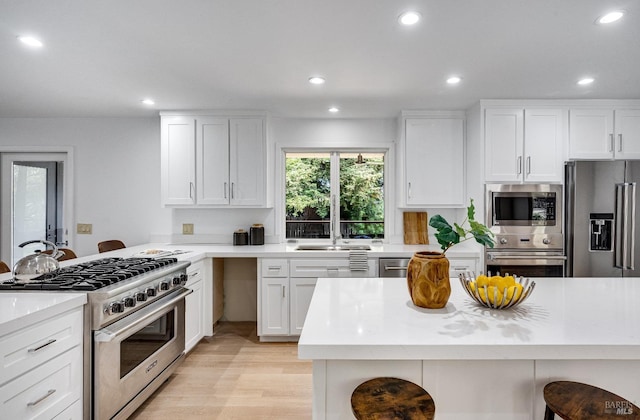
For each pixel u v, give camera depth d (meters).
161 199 3.40
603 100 3.06
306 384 2.41
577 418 0.95
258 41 1.99
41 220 3.73
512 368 1.15
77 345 1.64
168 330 2.35
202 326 3.07
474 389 1.15
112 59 2.22
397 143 3.70
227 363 2.73
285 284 3.13
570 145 3.07
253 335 3.34
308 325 1.25
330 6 1.63
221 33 1.89
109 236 3.72
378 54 2.16
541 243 3.02
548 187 3.02
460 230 1.40
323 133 3.73
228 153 3.40
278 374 2.55
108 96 2.96
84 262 2.42
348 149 3.78
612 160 2.98
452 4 1.62
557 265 3.01
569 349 1.07
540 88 2.78
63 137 3.68
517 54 2.16
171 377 2.50
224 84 2.68
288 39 1.96
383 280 2.01
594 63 2.29
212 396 2.26
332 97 3.01
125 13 1.69
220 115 3.39
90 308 1.69
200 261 3.01
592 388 1.08
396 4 1.62
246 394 2.28
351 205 3.82
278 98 3.03
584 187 2.92
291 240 3.80
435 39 1.96
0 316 1.34
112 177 3.71
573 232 2.94
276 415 2.06
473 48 2.08
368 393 1.05
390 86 2.73
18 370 1.34
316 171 3.83
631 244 2.86
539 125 3.06
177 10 1.67
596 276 2.92
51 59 2.22
